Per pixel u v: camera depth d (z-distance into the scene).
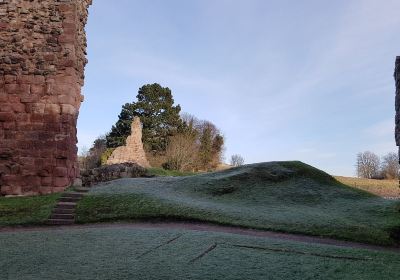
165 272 8.02
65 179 17.75
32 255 9.23
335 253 10.20
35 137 17.72
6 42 18.19
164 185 21.41
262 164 24.47
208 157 64.69
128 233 11.66
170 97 66.31
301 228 14.11
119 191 18.64
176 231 12.09
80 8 19.52
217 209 16.27
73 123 18.53
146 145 59.81
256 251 10.02
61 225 14.11
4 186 17.27
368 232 13.80
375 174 64.06
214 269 8.33
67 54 18.23
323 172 24.02
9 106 17.83
